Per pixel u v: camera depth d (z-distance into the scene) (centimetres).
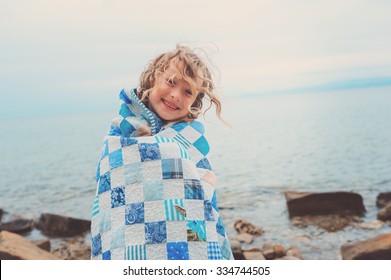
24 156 3422
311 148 2442
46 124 11688
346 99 9388
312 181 1466
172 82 199
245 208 1071
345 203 945
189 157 191
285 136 3338
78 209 1299
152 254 176
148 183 184
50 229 970
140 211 181
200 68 203
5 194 1645
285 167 1839
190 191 184
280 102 12262
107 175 191
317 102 9800
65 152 3525
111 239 181
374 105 6281
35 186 1825
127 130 201
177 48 208
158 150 188
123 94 205
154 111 206
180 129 202
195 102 216
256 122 5306
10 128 10512
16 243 609
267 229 873
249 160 2177
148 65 215
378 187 1291
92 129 6962
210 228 184
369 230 823
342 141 2605
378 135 2708
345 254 621
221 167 2008
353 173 1554
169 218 179
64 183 1855
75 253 819
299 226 877
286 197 984
